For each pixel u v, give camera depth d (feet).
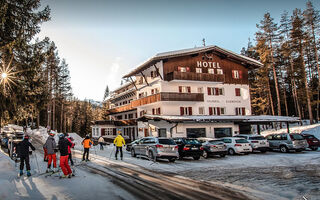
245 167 38.60
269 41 117.70
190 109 103.50
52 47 44.27
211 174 32.63
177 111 100.68
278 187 24.54
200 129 94.94
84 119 237.66
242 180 28.32
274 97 155.74
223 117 96.07
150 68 111.34
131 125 131.64
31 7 40.37
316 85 137.08
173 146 46.26
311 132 90.17
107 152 65.31
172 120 79.97
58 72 145.18
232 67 117.91
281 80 141.49
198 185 25.71
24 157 29.84
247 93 118.73
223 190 23.53
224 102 111.55
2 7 32.99
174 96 97.09
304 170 34.12
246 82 119.75
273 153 59.57
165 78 100.42
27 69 40.04
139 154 51.70
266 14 118.01
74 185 24.85
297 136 60.29
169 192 22.52
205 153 52.90
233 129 101.91
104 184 25.44
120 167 38.04
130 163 43.06
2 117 39.99
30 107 44.50
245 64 121.19
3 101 38.58
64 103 161.58
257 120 91.35
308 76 138.62
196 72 107.55
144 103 107.14
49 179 27.86
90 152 65.05
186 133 91.20
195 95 101.76
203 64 110.01
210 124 97.35
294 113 157.58
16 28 38.52
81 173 32.12
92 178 28.66
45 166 38.40
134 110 139.23
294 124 130.72
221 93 112.57
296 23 109.40
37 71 42.22
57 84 141.38
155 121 101.40
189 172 34.32
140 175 31.22
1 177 27.17
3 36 36.52
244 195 21.67
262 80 124.26
